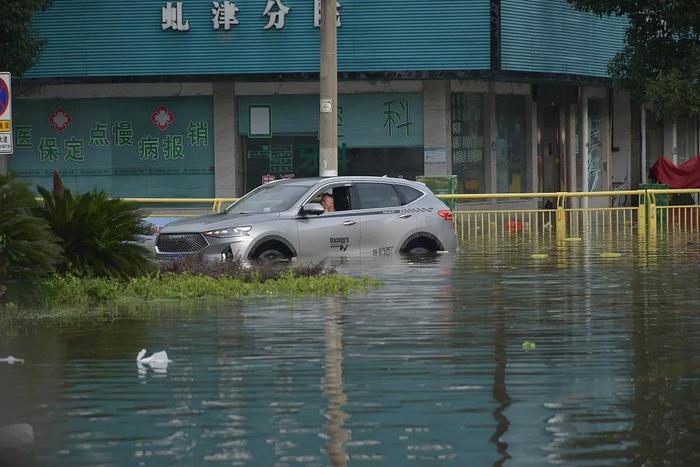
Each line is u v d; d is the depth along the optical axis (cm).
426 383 1373
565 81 5203
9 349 1642
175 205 4822
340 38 4697
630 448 1084
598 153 5938
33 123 4938
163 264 2562
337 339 1702
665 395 1303
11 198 2119
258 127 4862
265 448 1087
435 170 4806
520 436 1127
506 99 5197
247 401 1282
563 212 4103
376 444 1099
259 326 1842
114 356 1577
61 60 4781
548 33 4969
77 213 2362
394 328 1808
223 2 4709
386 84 4825
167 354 1587
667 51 4888
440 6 4666
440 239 3155
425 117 4812
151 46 4753
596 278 2580
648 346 1627
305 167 4869
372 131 4844
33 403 1282
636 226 4238
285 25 4703
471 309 2041
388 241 3058
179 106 4884
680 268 2814
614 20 5497
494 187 5081
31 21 4369
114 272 2386
